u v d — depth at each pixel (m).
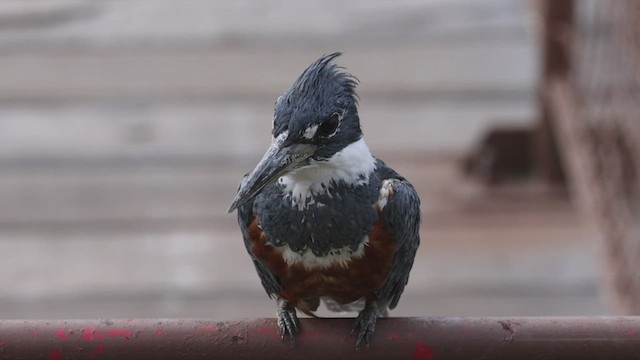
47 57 12.78
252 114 12.12
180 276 10.51
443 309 10.14
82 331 5.20
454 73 12.54
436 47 12.84
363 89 12.38
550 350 5.23
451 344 5.28
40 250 10.79
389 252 6.15
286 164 5.97
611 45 10.59
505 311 10.12
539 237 10.98
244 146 11.81
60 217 11.14
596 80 11.03
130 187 11.45
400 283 6.46
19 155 11.78
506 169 11.93
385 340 5.31
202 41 12.96
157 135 11.96
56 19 13.12
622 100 10.22
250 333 5.30
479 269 10.62
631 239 9.56
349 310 6.82
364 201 6.10
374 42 12.91
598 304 10.16
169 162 11.71
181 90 12.41
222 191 11.37
